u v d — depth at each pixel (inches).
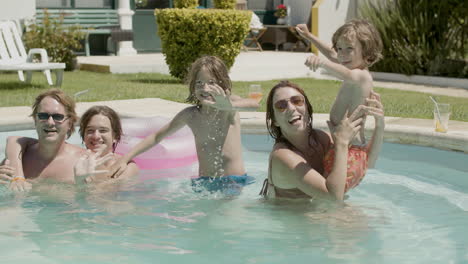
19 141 165.9
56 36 546.3
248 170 187.9
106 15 637.9
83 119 168.1
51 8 617.0
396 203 150.0
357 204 148.1
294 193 143.1
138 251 113.3
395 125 230.8
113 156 170.9
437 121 217.8
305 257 109.9
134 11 656.4
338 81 502.3
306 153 139.0
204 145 167.5
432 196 158.1
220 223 130.7
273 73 537.6
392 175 182.7
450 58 528.7
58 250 113.7
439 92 438.9
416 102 358.6
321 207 140.6
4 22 438.6
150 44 685.3
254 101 157.1
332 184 127.1
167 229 126.7
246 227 127.8
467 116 293.9
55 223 130.0
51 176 160.9
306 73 550.9
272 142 235.8
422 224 132.0
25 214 136.0
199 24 430.6
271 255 111.2
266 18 791.7
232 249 114.3
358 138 140.2
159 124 221.8
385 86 477.4
